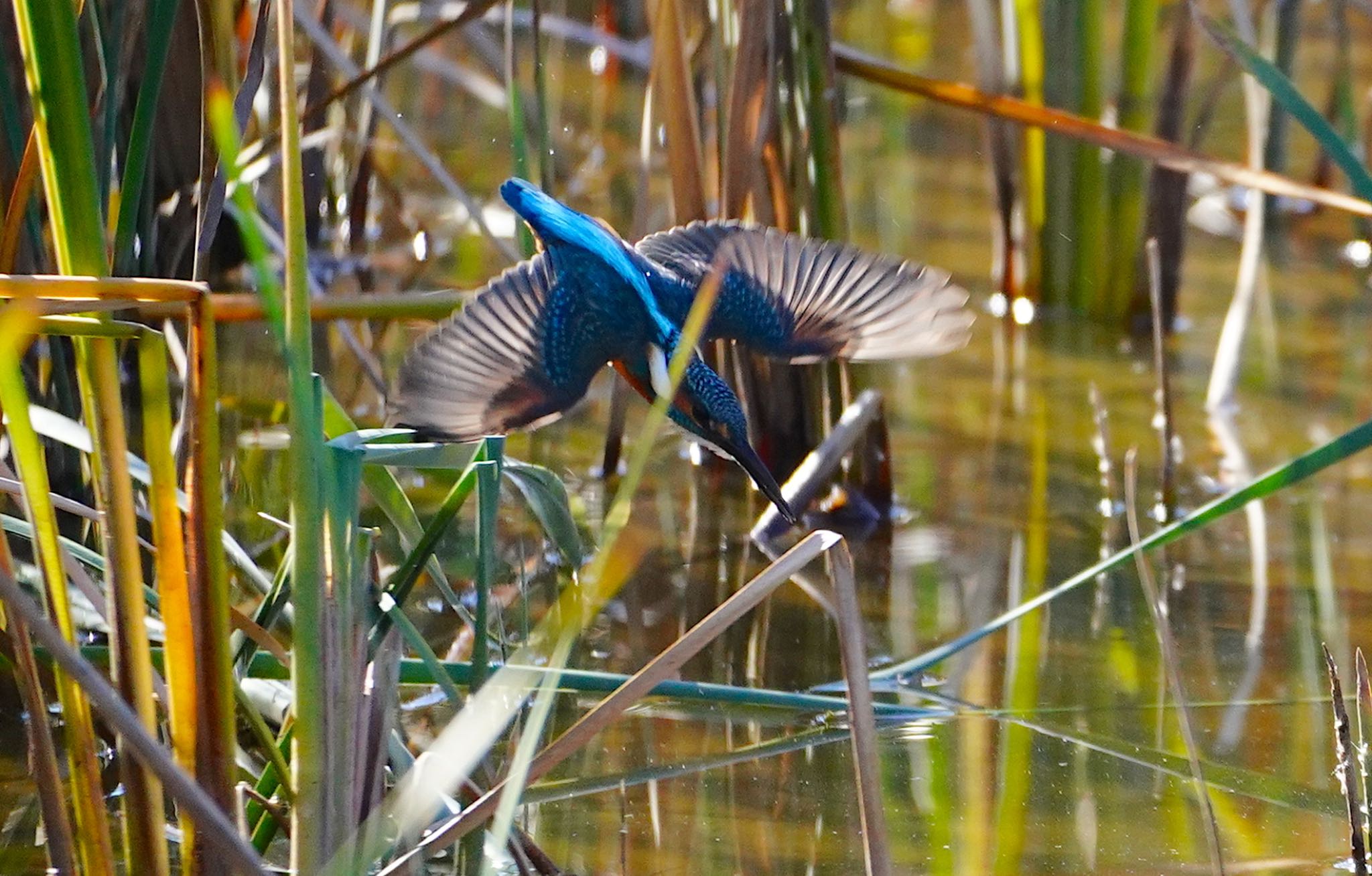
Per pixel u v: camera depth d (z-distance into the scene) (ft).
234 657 19.15
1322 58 55.36
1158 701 23.75
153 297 14.46
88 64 23.79
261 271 12.64
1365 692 20.22
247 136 35.42
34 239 22.59
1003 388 36.58
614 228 40.96
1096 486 31.73
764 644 25.32
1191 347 39.14
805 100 29.19
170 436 15.97
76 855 17.65
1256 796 20.95
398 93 47.44
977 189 49.90
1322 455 20.43
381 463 18.16
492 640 22.33
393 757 18.39
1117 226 40.11
